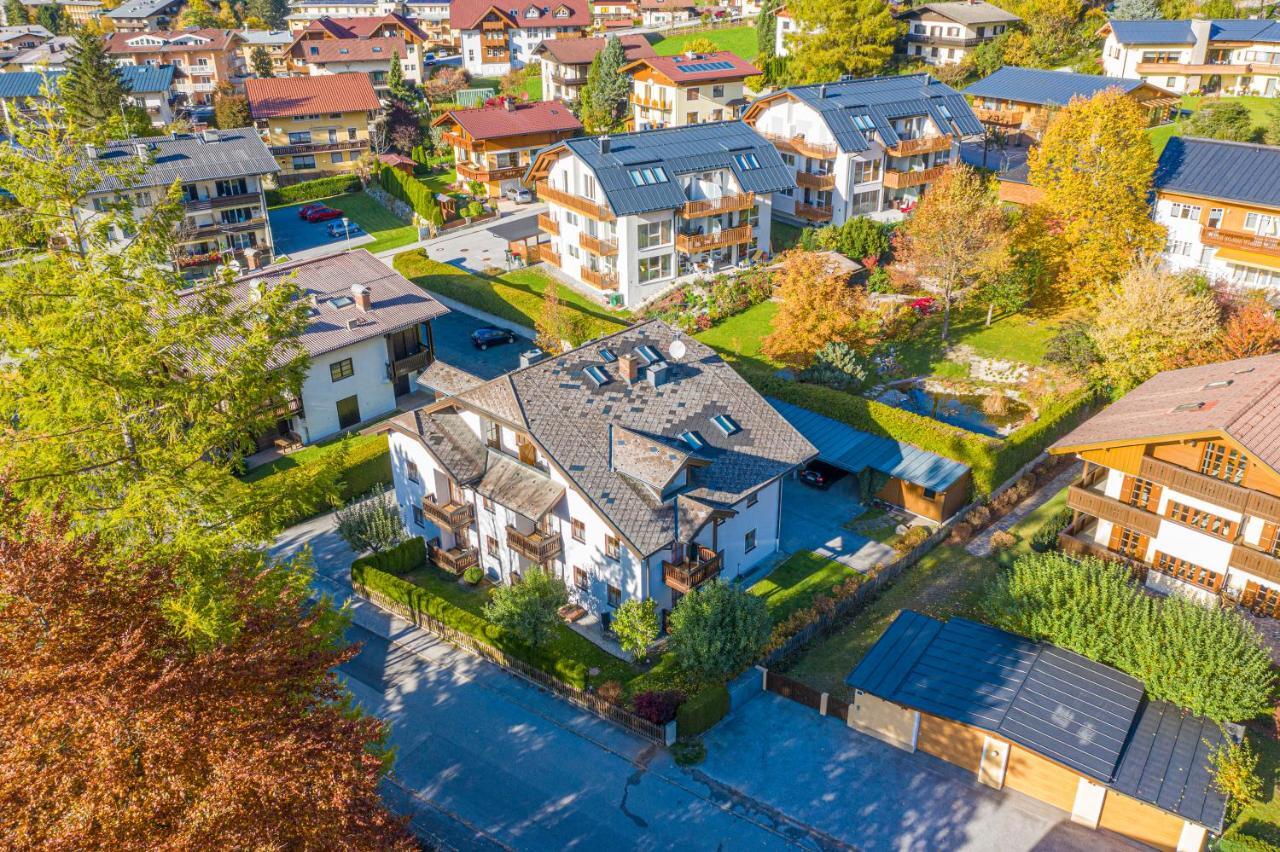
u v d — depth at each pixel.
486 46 161.75
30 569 21.30
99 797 19.75
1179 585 41.19
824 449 52.66
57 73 118.44
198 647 24.11
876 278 71.50
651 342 49.59
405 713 38.75
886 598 44.50
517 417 43.25
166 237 33.78
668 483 40.56
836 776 35.22
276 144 110.88
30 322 30.56
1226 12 114.06
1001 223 65.88
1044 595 37.72
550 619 40.06
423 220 95.56
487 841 32.81
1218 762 31.81
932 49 121.00
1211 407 40.53
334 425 59.94
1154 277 55.31
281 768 21.75
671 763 35.94
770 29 132.12
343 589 46.69
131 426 31.12
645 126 117.44
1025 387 60.56
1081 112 62.25
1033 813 33.41
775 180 77.31
